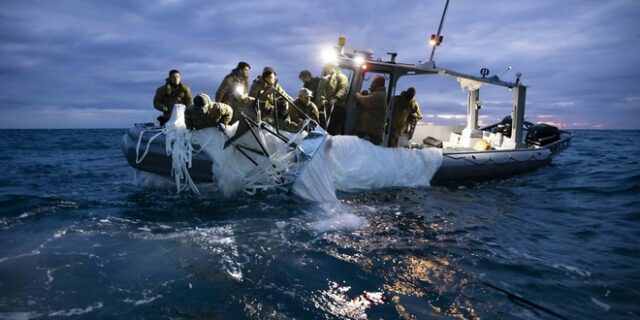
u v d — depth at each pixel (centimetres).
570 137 1027
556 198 643
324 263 351
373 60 683
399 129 712
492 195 656
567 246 412
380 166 626
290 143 553
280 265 343
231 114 561
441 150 711
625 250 401
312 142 568
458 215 526
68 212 495
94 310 264
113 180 775
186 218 473
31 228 430
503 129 985
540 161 845
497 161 761
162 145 553
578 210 568
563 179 812
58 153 1455
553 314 273
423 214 522
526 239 435
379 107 649
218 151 542
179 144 541
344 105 668
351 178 602
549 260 372
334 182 589
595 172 902
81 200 562
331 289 303
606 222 505
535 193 679
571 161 1179
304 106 613
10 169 953
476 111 932
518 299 294
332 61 668
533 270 347
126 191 627
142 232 422
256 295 289
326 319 260
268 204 532
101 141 2362
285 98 562
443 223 488
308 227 450
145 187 629
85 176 832
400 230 454
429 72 706
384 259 365
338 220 480
